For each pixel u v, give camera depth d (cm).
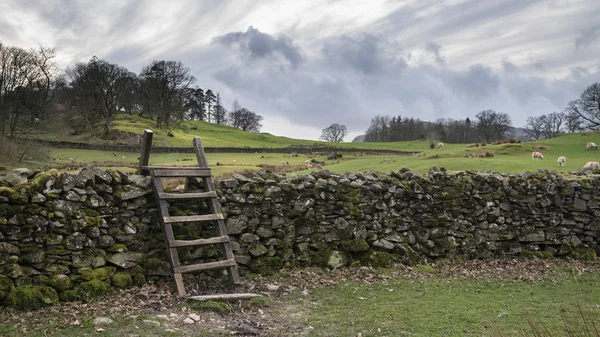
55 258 672
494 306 719
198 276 802
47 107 6900
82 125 8694
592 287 882
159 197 752
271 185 941
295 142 12938
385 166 4250
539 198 1229
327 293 774
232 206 886
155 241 785
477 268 1046
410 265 1024
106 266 721
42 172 709
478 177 1192
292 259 925
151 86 9819
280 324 607
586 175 1336
